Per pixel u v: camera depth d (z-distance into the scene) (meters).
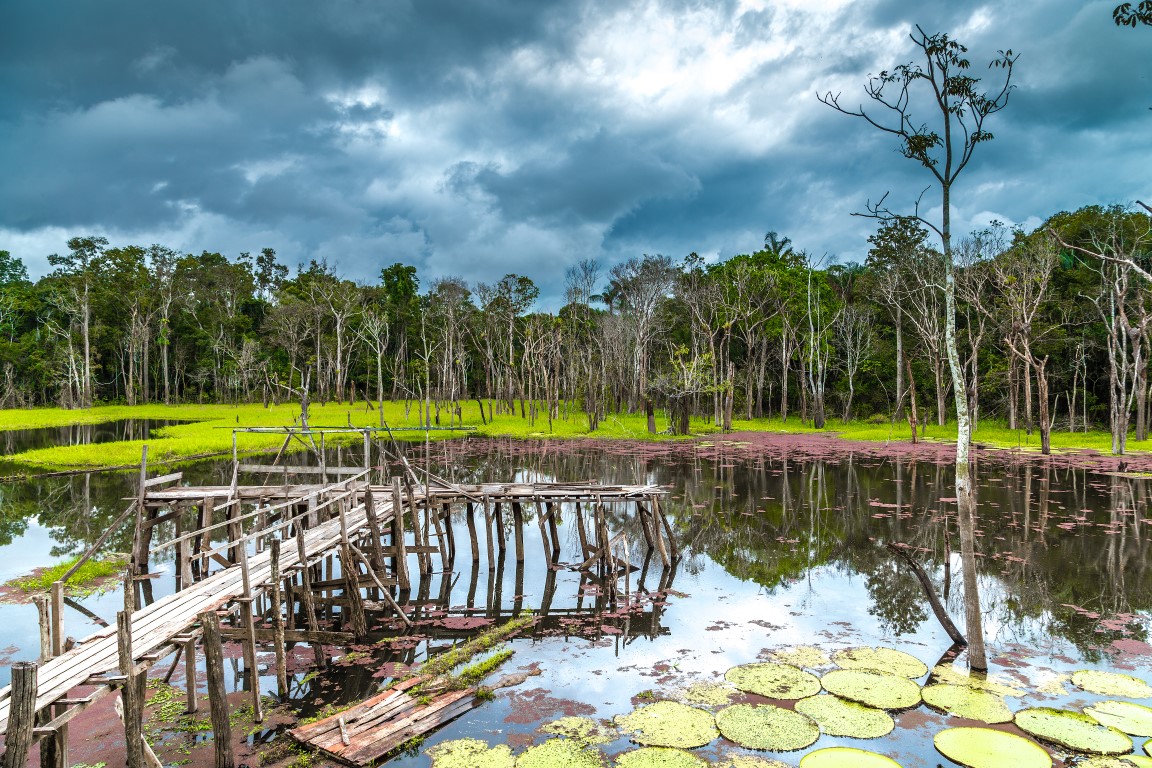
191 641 8.19
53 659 7.41
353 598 11.27
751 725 7.99
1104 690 8.77
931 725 7.96
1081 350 40.34
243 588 9.09
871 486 24.59
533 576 14.87
